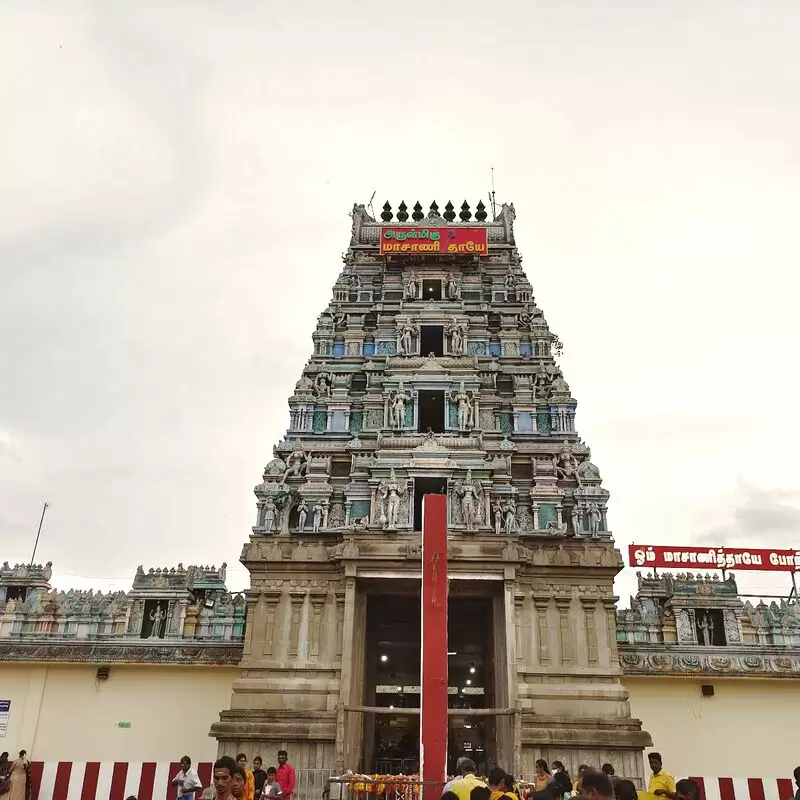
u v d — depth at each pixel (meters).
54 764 35.09
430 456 39.00
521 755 30.44
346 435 41.34
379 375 43.28
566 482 39.56
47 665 36.94
